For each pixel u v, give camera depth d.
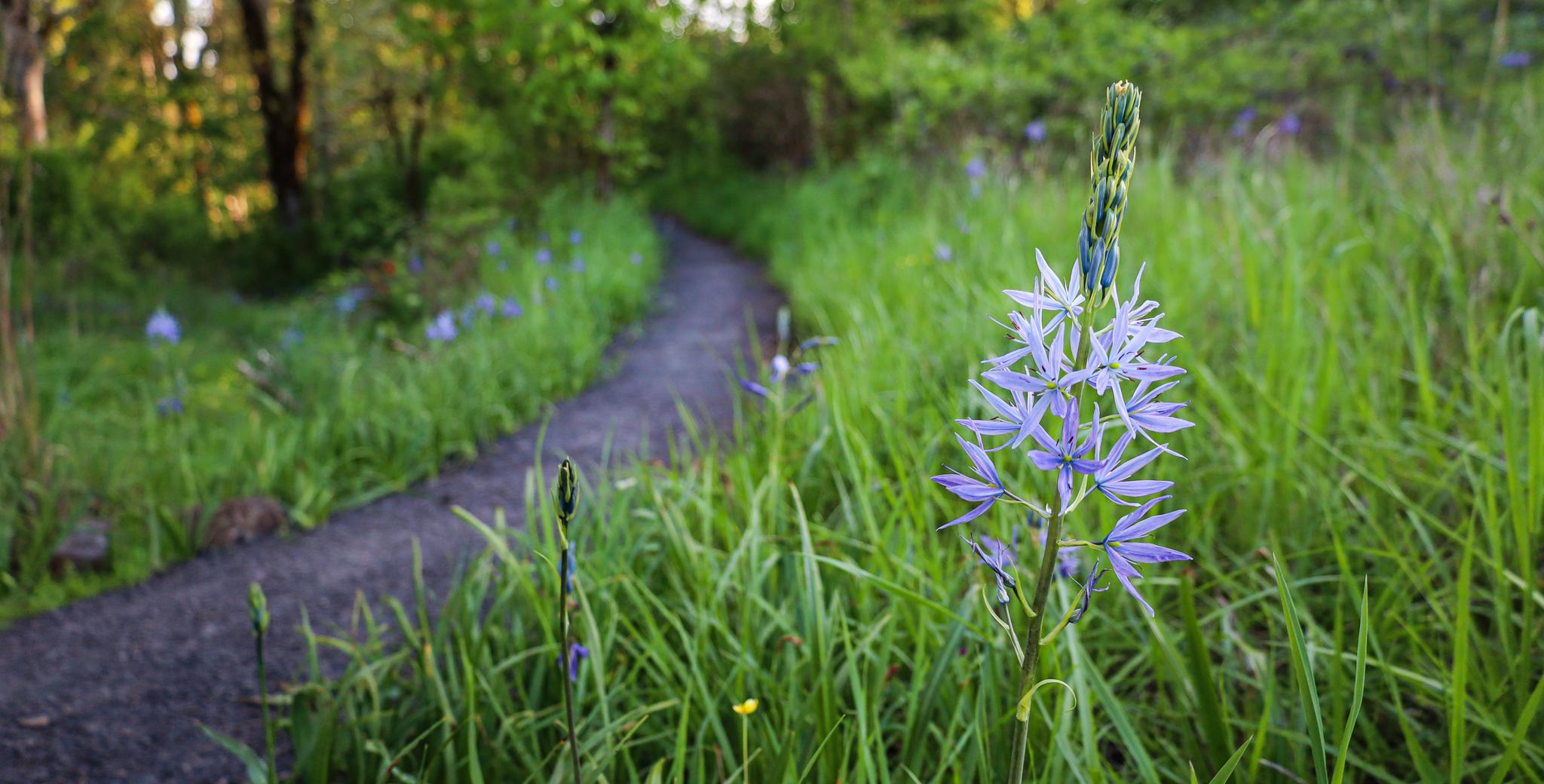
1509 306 3.09
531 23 14.74
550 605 2.36
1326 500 2.47
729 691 2.09
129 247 16.42
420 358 6.77
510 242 11.98
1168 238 4.77
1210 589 2.54
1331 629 2.25
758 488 3.09
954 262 6.08
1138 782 1.88
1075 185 7.76
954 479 0.96
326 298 12.39
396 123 18.70
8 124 10.42
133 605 3.65
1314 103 8.73
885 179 12.12
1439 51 7.58
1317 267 3.99
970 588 2.16
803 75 19.45
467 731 2.05
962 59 12.96
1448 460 2.67
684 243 19.27
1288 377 2.97
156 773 2.54
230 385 7.09
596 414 6.14
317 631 3.33
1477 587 2.24
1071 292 0.94
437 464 5.23
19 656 3.24
